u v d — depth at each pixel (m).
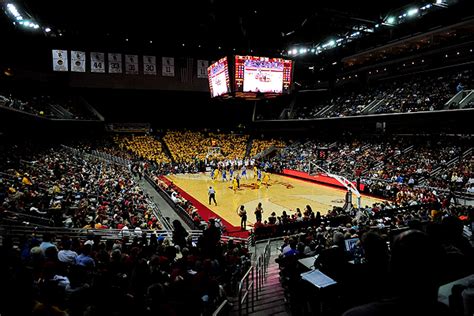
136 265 5.62
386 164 31.03
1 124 27.59
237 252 9.45
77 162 28.08
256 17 25.55
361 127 40.16
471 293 1.65
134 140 45.69
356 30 26.86
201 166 42.34
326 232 10.66
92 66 37.78
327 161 36.47
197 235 13.09
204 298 5.31
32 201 13.55
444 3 23.25
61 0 26.72
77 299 4.25
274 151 48.78
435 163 27.61
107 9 28.97
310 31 28.45
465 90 29.91
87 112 45.00
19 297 3.50
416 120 33.00
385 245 1.74
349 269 3.00
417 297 1.14
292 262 5.61
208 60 43.53
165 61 40.91
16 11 26.95
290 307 5.24
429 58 36.00
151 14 30.12
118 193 18.78
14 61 35.34
